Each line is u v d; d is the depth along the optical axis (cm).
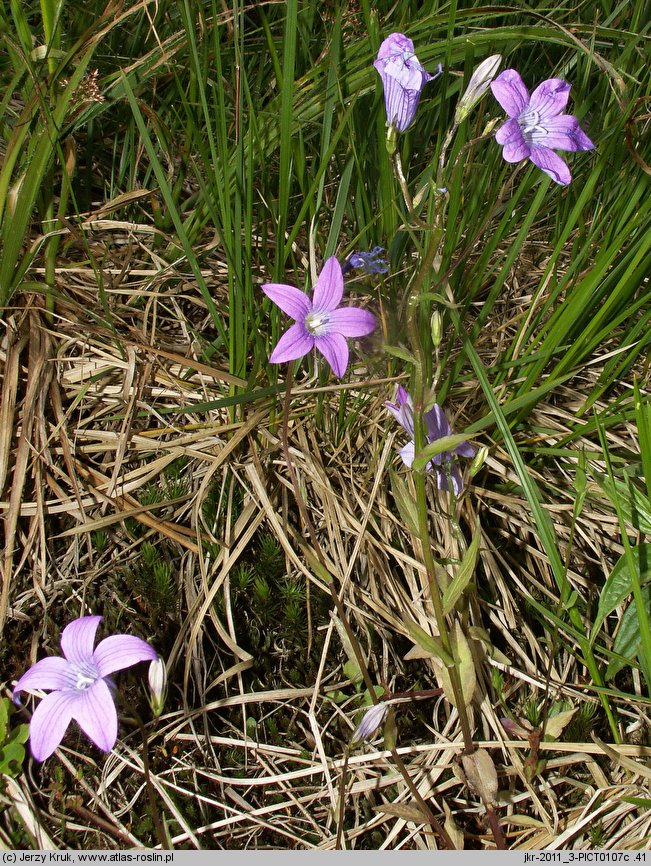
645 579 27
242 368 30
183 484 30
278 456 31
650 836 25
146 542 29
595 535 31
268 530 30
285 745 27
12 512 28
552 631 30
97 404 31
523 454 32
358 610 29
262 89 37
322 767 26
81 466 30
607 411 32
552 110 20
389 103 20
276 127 31
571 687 29
